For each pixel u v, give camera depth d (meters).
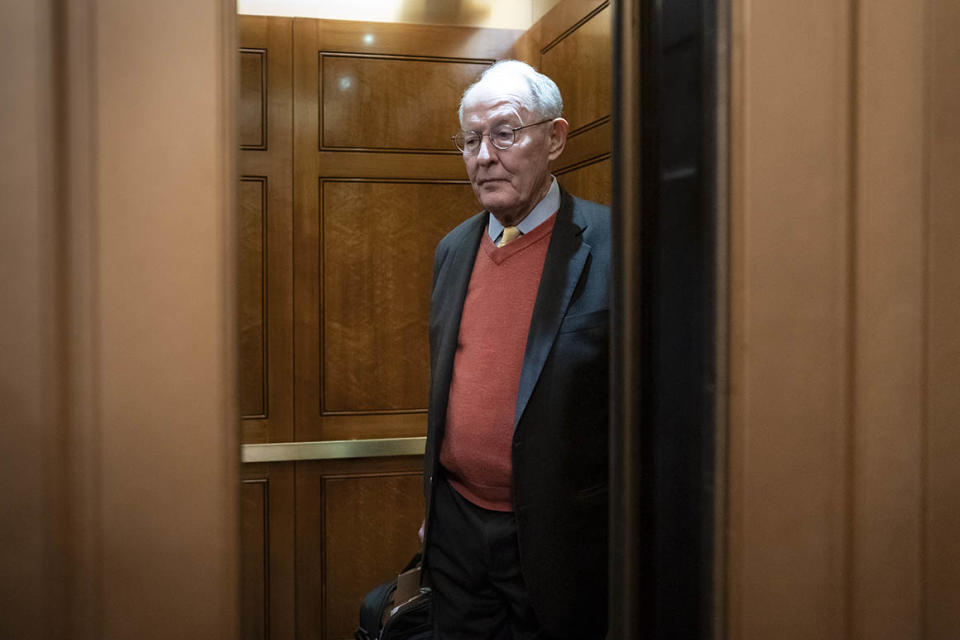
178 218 0.73
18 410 0.69
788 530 0.85
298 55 2.63
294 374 2.69
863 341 0.86
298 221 2.67
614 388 0.90
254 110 2.62
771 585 0.85
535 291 1.50
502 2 2.81
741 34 0.81
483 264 1.59
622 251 0.88
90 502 0.72
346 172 2.69
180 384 0.74
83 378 0.72
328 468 2.73
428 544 1.61
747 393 0.83
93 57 0.71
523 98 1.47
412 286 2.76
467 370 1.52
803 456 0.85
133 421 0.73
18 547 0.69
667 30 0.86
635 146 0.87
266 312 2.66
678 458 0.87
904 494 0.88
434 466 1.57
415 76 2.73
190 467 0.74
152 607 0.73
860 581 0.87
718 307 0.83
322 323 2.70
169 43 0.72
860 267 0.86
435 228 2.77
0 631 0.69
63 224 0.70
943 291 0.89
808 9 0.83
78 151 0.71
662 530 0.88
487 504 1.49
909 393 0.88
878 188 0.86
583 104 2.36
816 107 0.84
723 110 0.82
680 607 0.87
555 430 1.39
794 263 0.84
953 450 0.90
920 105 0.87
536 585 1.40
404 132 2.73
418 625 1.91
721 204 0.82
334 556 2.74
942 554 0.90
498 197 1.48
